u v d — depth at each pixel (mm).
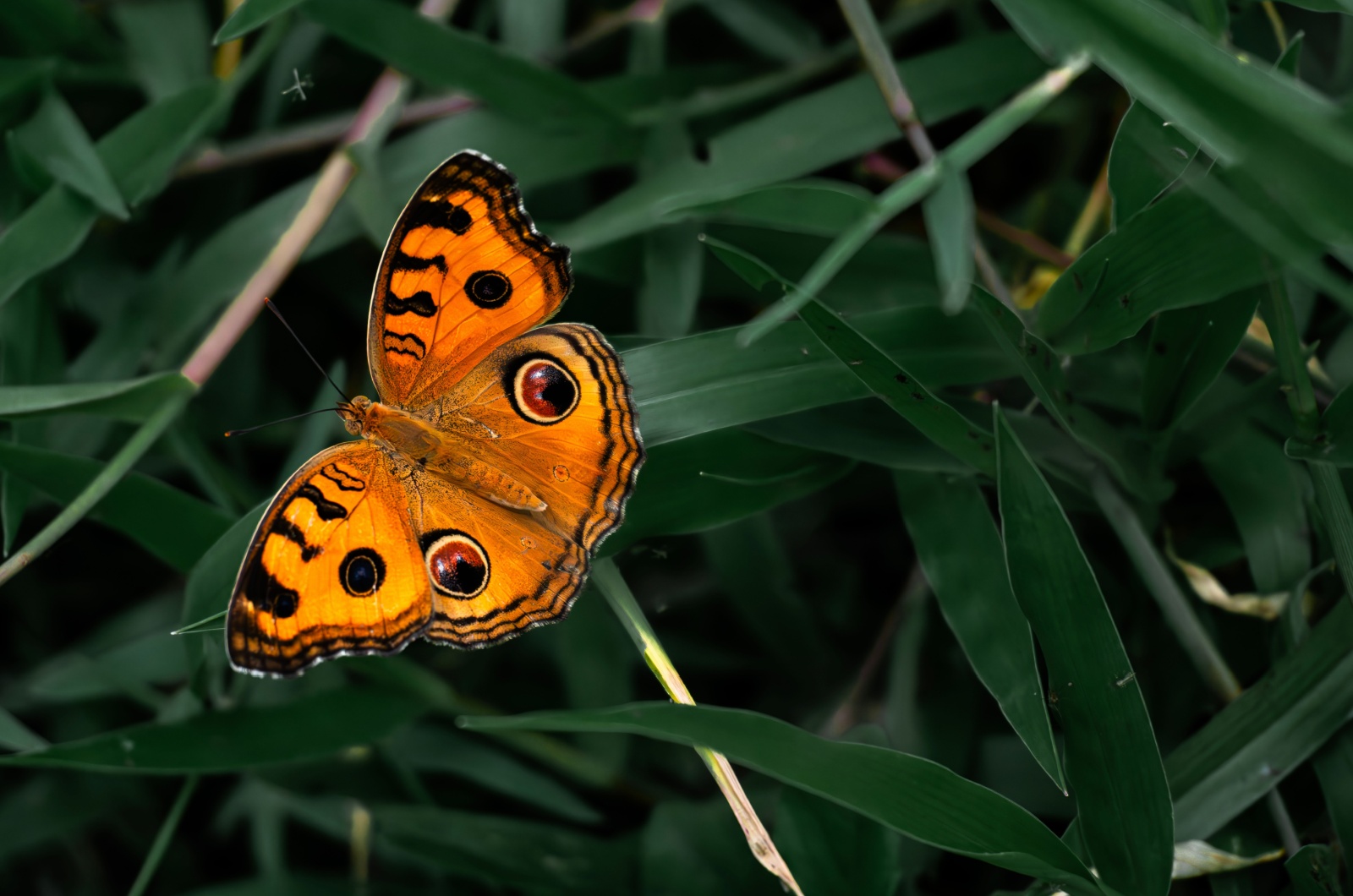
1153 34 683
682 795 753
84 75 762
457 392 725
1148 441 729
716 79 761
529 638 763
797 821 727
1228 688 728
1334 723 718
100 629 769
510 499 722
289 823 773
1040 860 707
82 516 728
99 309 766
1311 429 714
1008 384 741
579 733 754
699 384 726
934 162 706
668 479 729
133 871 775
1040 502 710
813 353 726
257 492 765
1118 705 711
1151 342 722
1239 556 733
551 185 765
